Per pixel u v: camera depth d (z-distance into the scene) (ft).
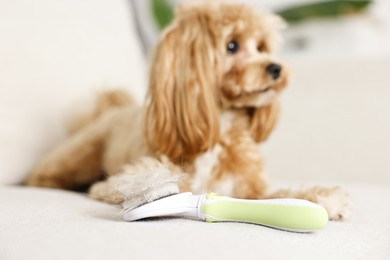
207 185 5.06
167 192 3.13
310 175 6.75
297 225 2.99
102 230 2.71
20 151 5.51
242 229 2.92
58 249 2.46
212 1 5.67
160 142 5.00
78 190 6.27
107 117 6.23
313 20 10.12
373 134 6.53
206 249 2.44
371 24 10.11
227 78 5.50
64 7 6.27
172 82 5.18
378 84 6.65
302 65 7.06
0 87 5.39
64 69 6.02
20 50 5.60
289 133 6.89
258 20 5.70
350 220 3.79
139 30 9.21
